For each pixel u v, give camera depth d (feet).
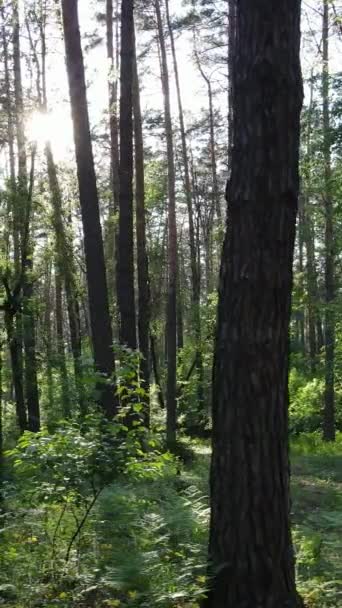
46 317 96.32
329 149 51.88
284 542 15.44
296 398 85.20
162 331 120.16
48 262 67.92
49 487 19.39
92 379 21.77
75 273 77.46
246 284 15.48
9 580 17.30
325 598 16.74
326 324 70.74
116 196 69.26
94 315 36.37
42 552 19.10
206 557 16.79
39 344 83.56
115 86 57.77
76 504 19.58
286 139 15.67
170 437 56.49
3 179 57.36
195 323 99.45
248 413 15.35
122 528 20.25
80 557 18.58
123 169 43.42
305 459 57.93
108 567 16.78
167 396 70.59
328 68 50.49
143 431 21.65
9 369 75.61
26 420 65.41
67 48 36.91
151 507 23.00
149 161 102.37
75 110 36.83
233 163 15.93
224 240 16.10
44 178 70.38
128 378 22.00
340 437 76.54
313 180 58.29
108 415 33.60
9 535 20.62
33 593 16.60
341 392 78.18
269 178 15.53
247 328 15.44
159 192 95.81
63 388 69.05
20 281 57.21
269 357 15.43
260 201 15.52
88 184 36.88
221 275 16.01
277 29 15.61
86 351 89.15
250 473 15.30
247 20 15.79
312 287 69.82
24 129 60.85
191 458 52.03
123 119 43.27
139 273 59.57
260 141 15.57
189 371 99.45
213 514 15.78
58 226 67.26
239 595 15.19
